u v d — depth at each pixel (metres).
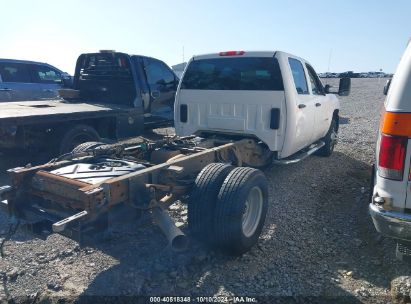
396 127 2.96
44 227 3.31
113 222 3.22
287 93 5.25
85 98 9.02
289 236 4.18
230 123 5.73
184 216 4.59
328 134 7.72
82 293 3.10
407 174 2.97
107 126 7.17
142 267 3.49
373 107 19.20
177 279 3.30
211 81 5.87
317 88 7.08
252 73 5.49
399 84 2.97
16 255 3.69
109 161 4.00
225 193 3.53
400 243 3.13
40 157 6.17
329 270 3.48
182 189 3.71
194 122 6.12
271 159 5.71
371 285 3.24
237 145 4.99
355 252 3.83
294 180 6.23
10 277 3.30
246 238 3.64
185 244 3.26
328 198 5.46
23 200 3.57
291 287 3.20
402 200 3.01
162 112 9.05
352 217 4.75
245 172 3.70
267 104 5.39
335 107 7.88
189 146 4.91
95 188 2.96
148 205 3.28
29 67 10.85
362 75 65.25
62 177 3.35
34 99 10.84
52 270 3.43
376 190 3.16
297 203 5.21
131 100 8.23
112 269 3.46
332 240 4.10
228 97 5.69
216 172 3.71
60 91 8.39
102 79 8.59
